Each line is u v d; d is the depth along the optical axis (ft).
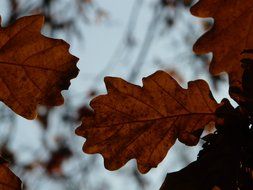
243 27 4.08
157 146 3.93
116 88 3.94
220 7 4.10
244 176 3.81
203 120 3.91
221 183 3.81
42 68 3.79
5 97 3.79
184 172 3.84
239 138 3.83
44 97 3.79
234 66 4.07
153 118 3.92
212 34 4.11
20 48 3.79
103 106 3.94
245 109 3.84
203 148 3.84
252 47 4.07
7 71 3.79
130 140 3.93
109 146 3.93
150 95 3.93
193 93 3.91
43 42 3.80
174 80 3.92
